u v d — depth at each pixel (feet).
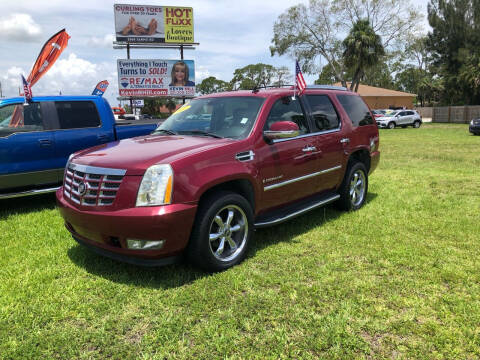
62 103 20.61
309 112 15.85
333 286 10.88
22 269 12.26
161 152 11.46
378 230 15.55
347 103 18.60
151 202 10.34
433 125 113.39
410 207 19.03
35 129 19.49
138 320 9.43
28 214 18.67
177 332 8.87
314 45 127.65
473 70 144.87
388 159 38.45
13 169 18.69
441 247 13.70
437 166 33.30
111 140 22.15
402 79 245.86
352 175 18.12
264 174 13.09
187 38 126.31
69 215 11.64
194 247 11.12
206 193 11.60
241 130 13.33
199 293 10.55
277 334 8.77
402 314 9.49
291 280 11.26
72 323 9.36
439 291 10.59
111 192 10.75
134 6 121.29
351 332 8.81
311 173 15.38
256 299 10.22
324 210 18.45
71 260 12.92
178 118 15.84
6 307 9.93
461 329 8.81
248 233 12.58
